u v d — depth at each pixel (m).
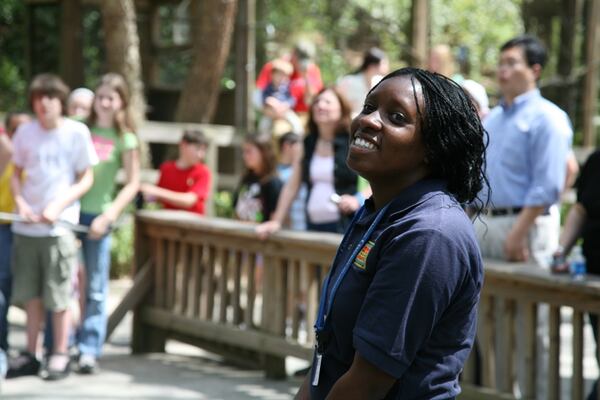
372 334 2.15
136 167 6.29
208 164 9.51
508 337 4.77
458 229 2.18
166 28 13.14
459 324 2.24
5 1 16.06
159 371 6.34
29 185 5.84
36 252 5.85
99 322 6.20
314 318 5.74
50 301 5.88
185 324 6.61
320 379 2.37
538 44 5.00
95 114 6.27
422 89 2.27
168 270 6.81
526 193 4.95
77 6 12.66
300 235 5.71
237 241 6.25
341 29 16.27
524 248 4.86
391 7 17.30
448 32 18.50
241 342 6.18
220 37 10.72
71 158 5.83
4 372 5.98
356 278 2.27
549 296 4.54
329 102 5.83
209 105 10.94
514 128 4.95
